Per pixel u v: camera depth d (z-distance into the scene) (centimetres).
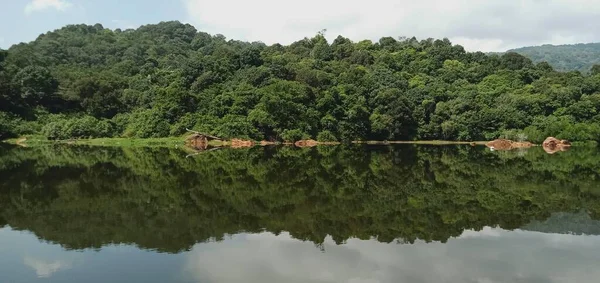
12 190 2634
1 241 1609
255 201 2333
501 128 8719
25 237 1658
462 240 1633
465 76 11712
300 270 1315
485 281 1234
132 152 5656
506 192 2634
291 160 4644
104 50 14862
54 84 9575
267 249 1513
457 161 4591
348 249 1520
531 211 2114
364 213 2064
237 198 2414
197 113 8219
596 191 2667
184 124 8012
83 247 1537
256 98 8425
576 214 2056
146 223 1862
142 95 9269
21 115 8719
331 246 1552
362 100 8938
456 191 2662
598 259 1423
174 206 2198
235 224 1855
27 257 1431
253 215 2016
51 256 1441
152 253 1470
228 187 2780
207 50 14750
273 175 3356
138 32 18488
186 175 3328
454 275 1280
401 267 1345
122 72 11700
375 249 1520
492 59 13100
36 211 2080
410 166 4059
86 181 2992
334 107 8662
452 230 1770
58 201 2311
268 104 8050
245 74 9312
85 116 8825
